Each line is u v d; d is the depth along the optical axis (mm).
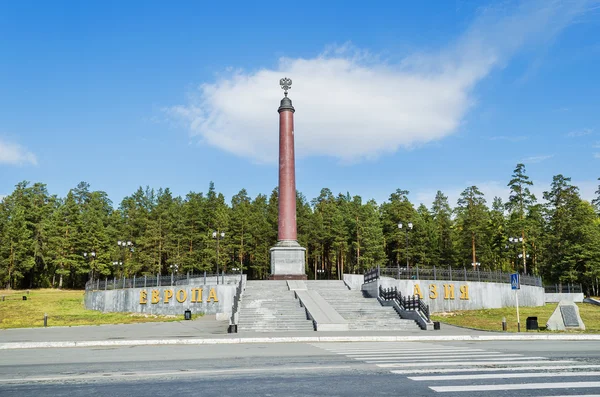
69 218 87562
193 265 81062
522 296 46031
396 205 91125
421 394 8453
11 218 89312
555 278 74250
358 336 21469
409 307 29250
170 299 39281
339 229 86125
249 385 9531
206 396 8539
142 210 95188
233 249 88062
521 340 21031
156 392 8992
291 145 46094
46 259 86000
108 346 19156
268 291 35375
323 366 12094
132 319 36312
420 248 84750
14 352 17328
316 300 31562
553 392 8531
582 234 72375
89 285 50938
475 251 81312
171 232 84750
